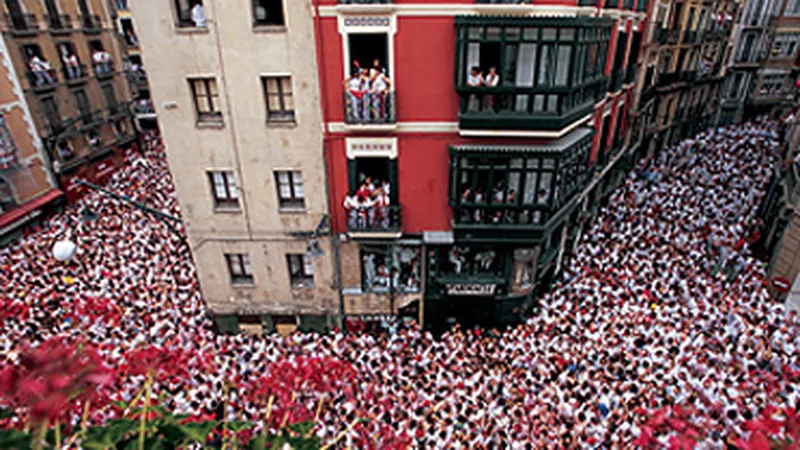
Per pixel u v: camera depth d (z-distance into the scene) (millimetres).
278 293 18922
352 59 15320
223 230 17719
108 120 35688
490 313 19234
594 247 23750
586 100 17000
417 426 14438
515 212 16406
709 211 27922
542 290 21250
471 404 15312
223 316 19422
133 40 42125
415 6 13852
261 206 17266
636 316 18562
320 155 16312
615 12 17859
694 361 16188
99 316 18688
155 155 39469
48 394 2891
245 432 5129
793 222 21125
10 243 26750
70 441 3594
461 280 18047
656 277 21125
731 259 22219
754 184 31938
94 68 34031
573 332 18172
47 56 29859
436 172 16281
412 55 14555
